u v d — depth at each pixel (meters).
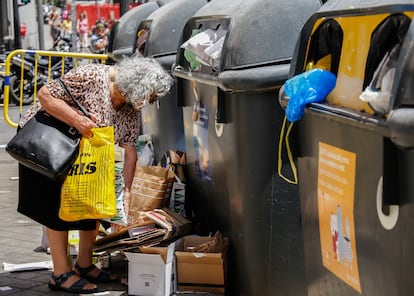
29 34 29.52
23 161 5.38
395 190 3.13
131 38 8.95
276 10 4.77
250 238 4.95
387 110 3.21
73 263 6.40
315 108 3.79
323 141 3.81
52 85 5.39
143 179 6.11
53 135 5.38
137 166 6.33
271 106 4.73
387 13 3.39
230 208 5.23
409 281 3.08
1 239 7.30
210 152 5.53
